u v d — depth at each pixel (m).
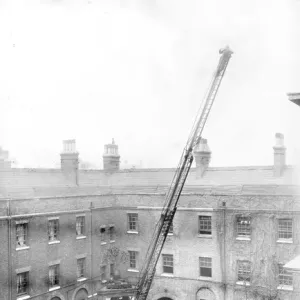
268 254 31.00
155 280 35.12
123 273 36.38
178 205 34.44
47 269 30.44
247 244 31.78
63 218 32.06
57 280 31.42
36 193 33.00
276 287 30.56
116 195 37.31
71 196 32.84
